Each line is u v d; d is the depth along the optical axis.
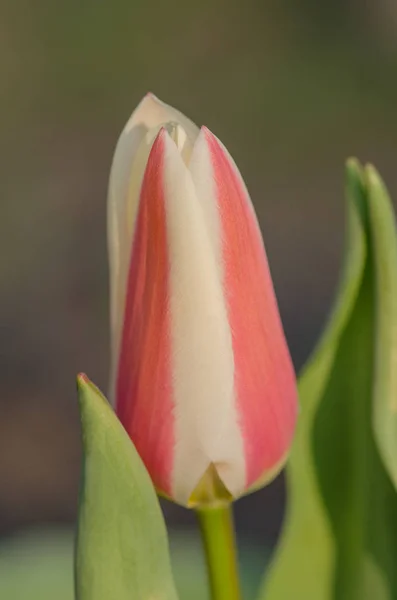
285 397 0.35
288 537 0.39
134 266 0.34
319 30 2.00
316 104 1.84
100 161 1.70
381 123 1.78
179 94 1.90
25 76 1.92
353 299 0.37
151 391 0.34
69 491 1.06
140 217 0.33
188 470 0.34
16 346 1.30
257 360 0.34
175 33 2.03
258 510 0.99
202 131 0.33
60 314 1.36
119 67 1.96
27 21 2.04
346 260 0.37
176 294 0.33
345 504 0.39
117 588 0.34
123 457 0.33
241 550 0.56
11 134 1.78
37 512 1.04
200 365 0.34
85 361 1.27
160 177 0.33
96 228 1.53
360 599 0.39
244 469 0.34
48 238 1.51
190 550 0.54
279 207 1.60
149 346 0.34
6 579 0.52
